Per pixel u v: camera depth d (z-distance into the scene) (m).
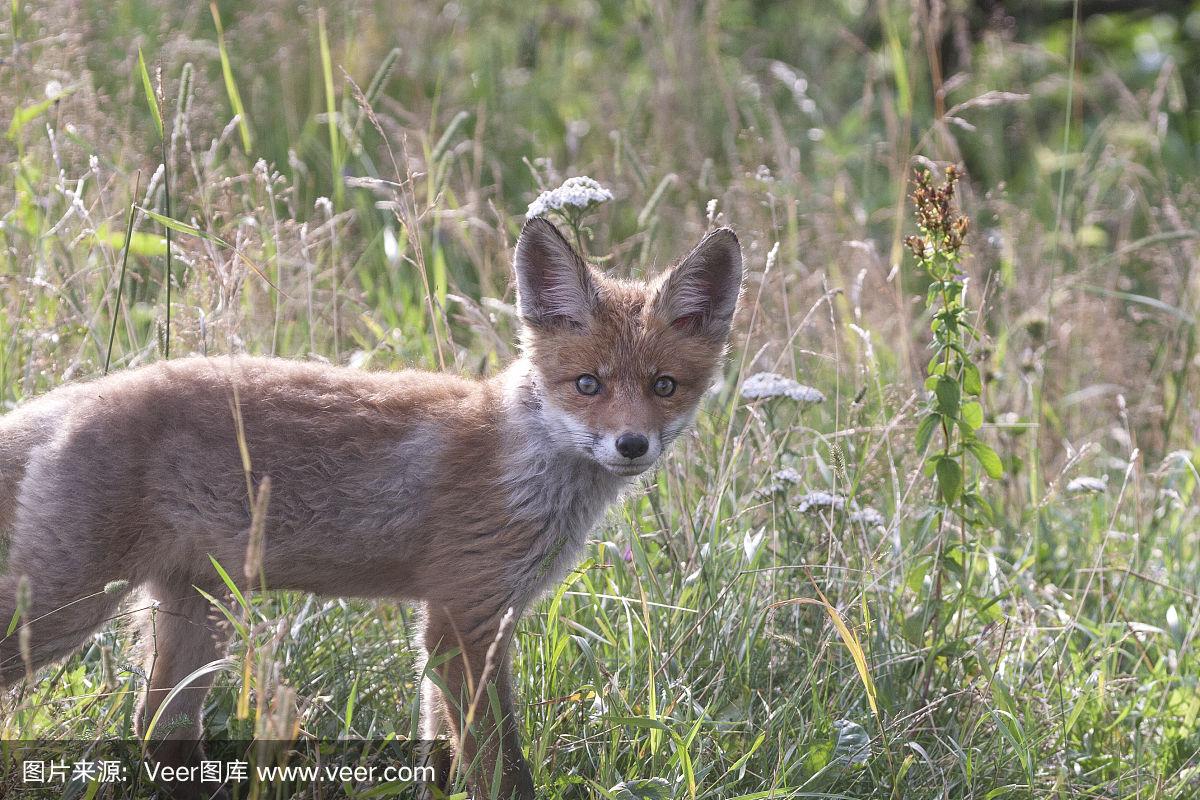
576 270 7.81
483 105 15.47
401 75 16.27
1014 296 14.56
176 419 7.13
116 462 6.97
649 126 17.80
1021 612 9.92
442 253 13.04
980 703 8.59
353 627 8.90
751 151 16.19
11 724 6.98
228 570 7.38
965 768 7.73
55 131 11.95
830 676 8.52
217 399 7.25
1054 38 22.42
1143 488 12.50
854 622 8.85
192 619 7.72
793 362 10.83
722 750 7.78
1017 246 15.73
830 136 17.45
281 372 7.58
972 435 8.62
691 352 8.02
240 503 7.20
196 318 9.95
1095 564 10.76
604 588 9.30
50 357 10.06
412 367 10.11
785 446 11.38
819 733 7.89
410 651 8.62
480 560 7.46
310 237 11.38
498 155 16.36
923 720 8.35
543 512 7.57
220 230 11.77
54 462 6.94
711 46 17.84
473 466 7.51
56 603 6.87
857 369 11.45
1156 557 11.42
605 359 7.71
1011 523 11.34
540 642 8.30
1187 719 9.12
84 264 11.00
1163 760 8.77
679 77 17.62
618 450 7.47
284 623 6.16
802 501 9.48
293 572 7.50
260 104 14.81
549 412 7.73
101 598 7.01
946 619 9.09
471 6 19.58
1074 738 8.97
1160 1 22.92
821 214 15.41
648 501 10.06
